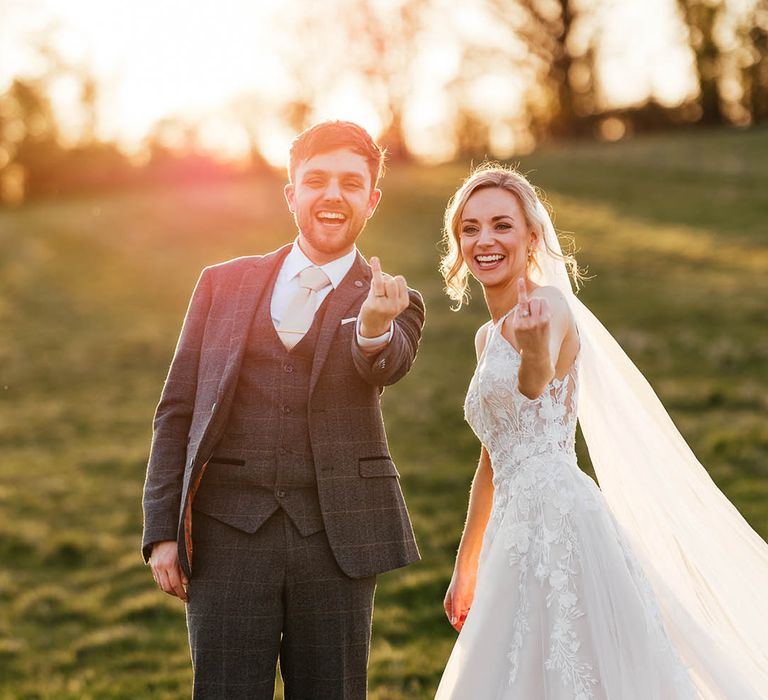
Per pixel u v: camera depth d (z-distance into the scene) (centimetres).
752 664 374
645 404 383
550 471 349
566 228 2514
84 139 4425
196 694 329
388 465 345
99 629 780
